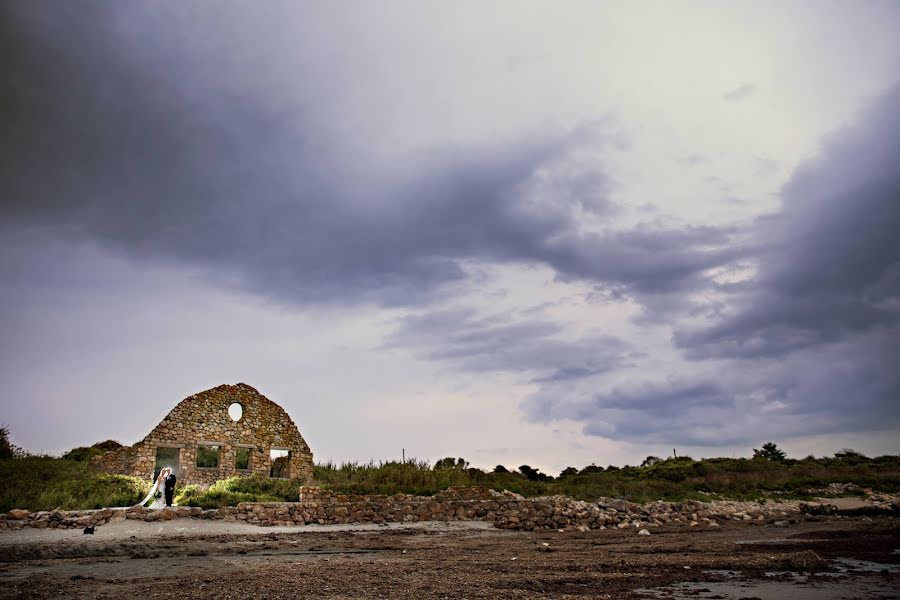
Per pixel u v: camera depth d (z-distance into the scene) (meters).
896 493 41.84
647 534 23.69
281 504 26.17
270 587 10.74
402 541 20.94
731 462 59.06
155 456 35.97
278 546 18.80
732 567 13.23
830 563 13.90
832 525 26.66
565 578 11.71
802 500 39.41
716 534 23.23
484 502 28.45
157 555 16.70
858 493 41.91
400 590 10.34
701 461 60.19
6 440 32.72
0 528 20.73
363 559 15.59
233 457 37.97
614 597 9.58
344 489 30.28
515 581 11.30
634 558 15.14
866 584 10.88
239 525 24.16
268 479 32.81
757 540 20.16
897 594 9.83
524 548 18.44
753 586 10.73
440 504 28.23
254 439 38.78
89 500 25.98
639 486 37.88
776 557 14.76
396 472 34.31
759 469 54.00
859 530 23.62
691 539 21.12
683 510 31.09
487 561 14.89
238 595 9.93
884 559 14.52
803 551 16.34
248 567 13.88
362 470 38.94
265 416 39.59
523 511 28.05
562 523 27.16
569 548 18.31
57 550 17.19
